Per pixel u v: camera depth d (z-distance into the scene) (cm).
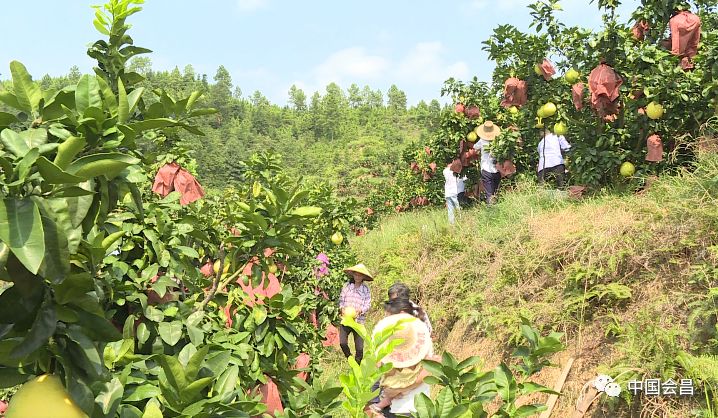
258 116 18938
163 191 509
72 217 162
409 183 2545
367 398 172
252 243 322
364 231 2033
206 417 178
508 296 714
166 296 308
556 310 625
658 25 829
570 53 900
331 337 991
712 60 755
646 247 587
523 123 1184
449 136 1398
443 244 1057
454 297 864
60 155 149
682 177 668
